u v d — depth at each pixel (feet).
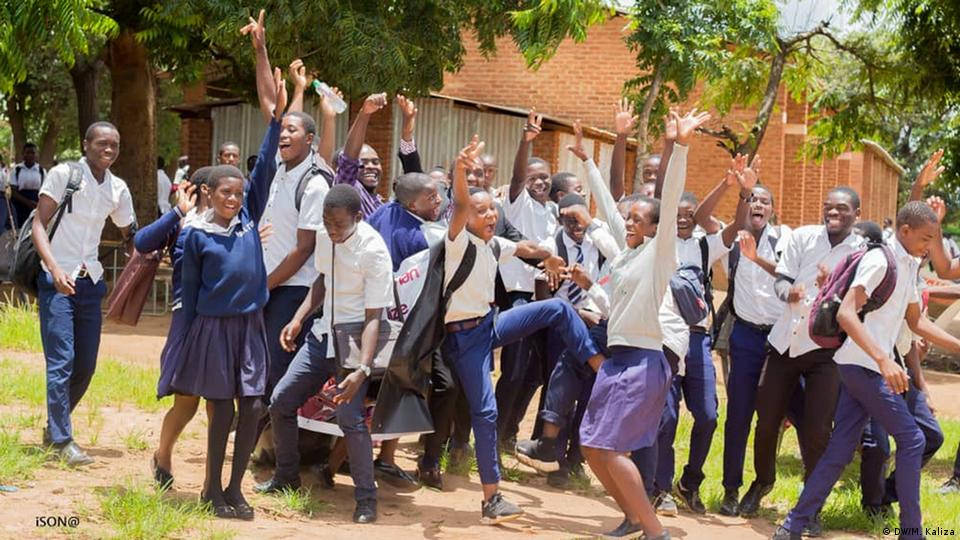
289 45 51.44
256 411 21.42
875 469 25.88
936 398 50.03
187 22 51.80
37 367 34.47
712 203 25.62
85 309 24.38
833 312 22.22
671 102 56.59
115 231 62.54
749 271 25.80
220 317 20.90
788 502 27.71
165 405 30.73
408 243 24.21
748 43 53.36
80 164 24.11
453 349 23.09
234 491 21.36
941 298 31.14
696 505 25.98
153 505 20.51
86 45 37.27
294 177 24.32
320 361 22.53
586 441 21.01
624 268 21.29
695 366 25.25
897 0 55.36
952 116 62.08
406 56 53.62
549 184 29.89
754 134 57.57
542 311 24.36
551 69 89.10
